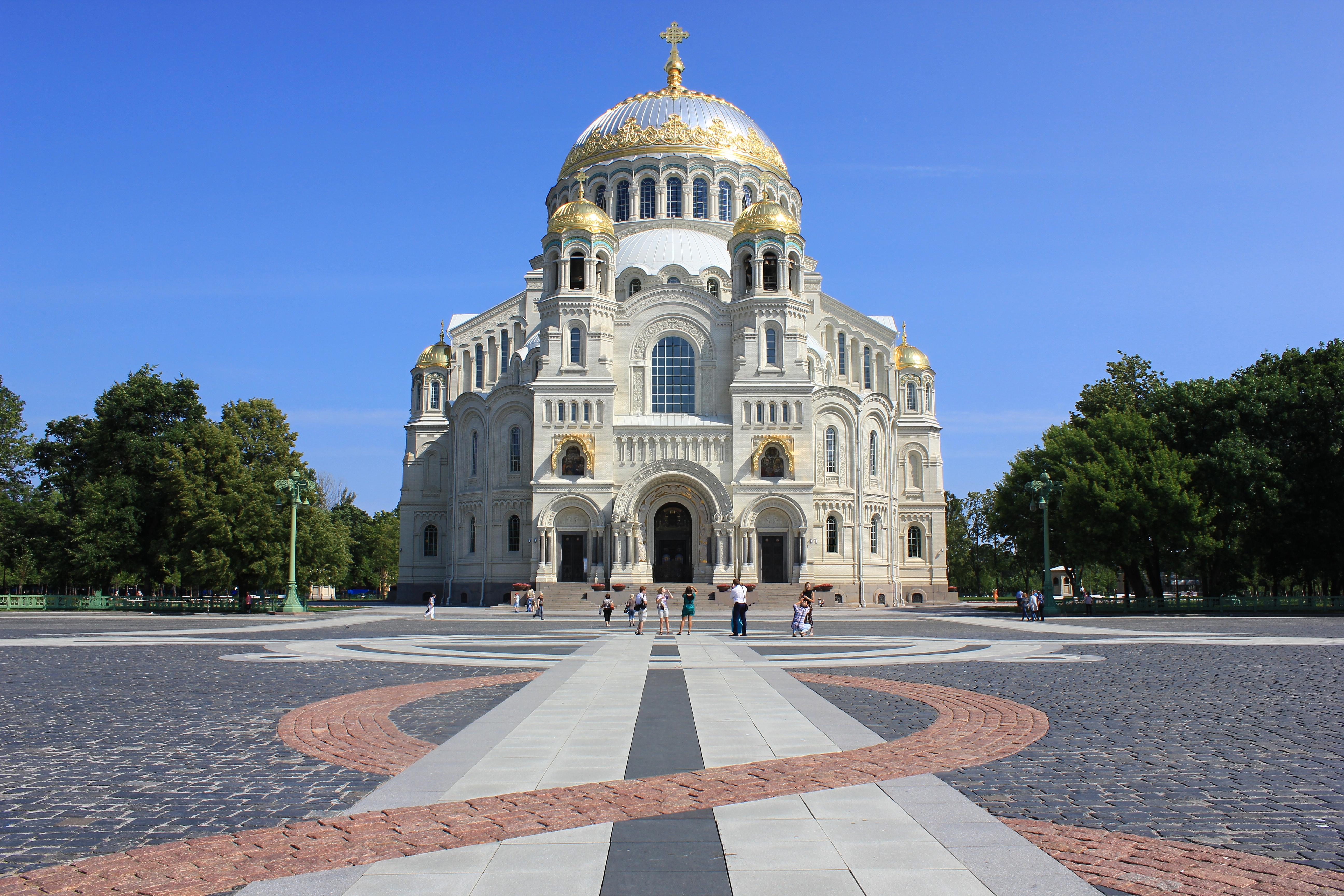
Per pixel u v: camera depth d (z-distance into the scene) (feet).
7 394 338.13
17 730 62.34
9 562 366.22
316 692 80.64
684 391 305.32
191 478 271.69
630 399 303.89
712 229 342.85
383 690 81.20
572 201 317.83
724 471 291.17
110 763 52.54
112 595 349.41
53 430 343.67
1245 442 256.11
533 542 286.46
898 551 348.59
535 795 44.45
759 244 298.97
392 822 40.34
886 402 321.11
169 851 36.96
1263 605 247.91
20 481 352.28
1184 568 328.08
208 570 261.44
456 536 318.65
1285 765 51.01
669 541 296.10
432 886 32.81
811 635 152.46
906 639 142.82
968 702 73.26
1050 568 261.65
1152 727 62.13
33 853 36.91
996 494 338.75
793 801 43.14
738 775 48.21
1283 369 278.46
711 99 366.43
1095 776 48.37
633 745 55.57
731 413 298.56
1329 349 269.23
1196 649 122.42
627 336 306.14
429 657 110.32
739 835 38.17
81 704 73.87
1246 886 32.71
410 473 348.18
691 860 35.22
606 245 304.30
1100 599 324.19
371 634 158.10
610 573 281.95
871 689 81.61
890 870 34.06
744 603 152.15
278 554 270.05
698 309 306.55
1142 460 260.62
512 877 33.63
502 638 147.95
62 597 296.30
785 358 294.05
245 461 285.84
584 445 288.51
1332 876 33.76
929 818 40.55
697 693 77.82
